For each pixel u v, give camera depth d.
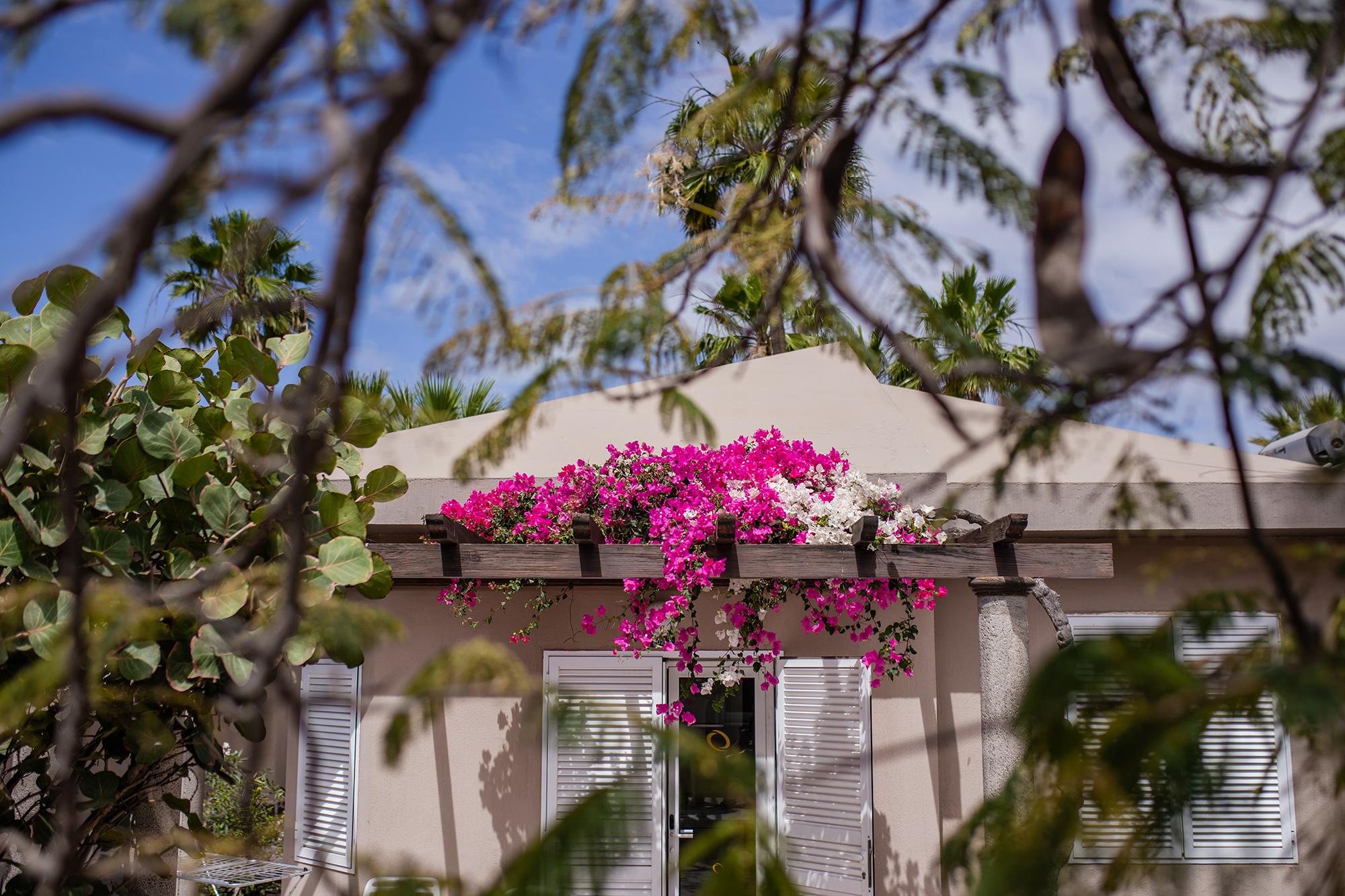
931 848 7.66
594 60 1.07
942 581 8.35
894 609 7.98
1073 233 0.84
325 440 0.70
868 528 6.87
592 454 8.39
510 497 7.74
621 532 7.62
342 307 0.62
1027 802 0.66
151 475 4.91
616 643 7.39
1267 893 7.14
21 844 1.99
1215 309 0.79
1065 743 0.66
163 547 5.02
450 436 8.20
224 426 4.87
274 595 3.61
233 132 0.56
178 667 4.29
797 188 1.26
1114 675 0.66
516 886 0.67
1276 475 3.76
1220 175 0.84
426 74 0.59
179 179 0.49
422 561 7.11
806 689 7.83
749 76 1.26
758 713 8.05
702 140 1.21
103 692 3.87
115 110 0.47
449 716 8.02
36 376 0.53
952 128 1.10
